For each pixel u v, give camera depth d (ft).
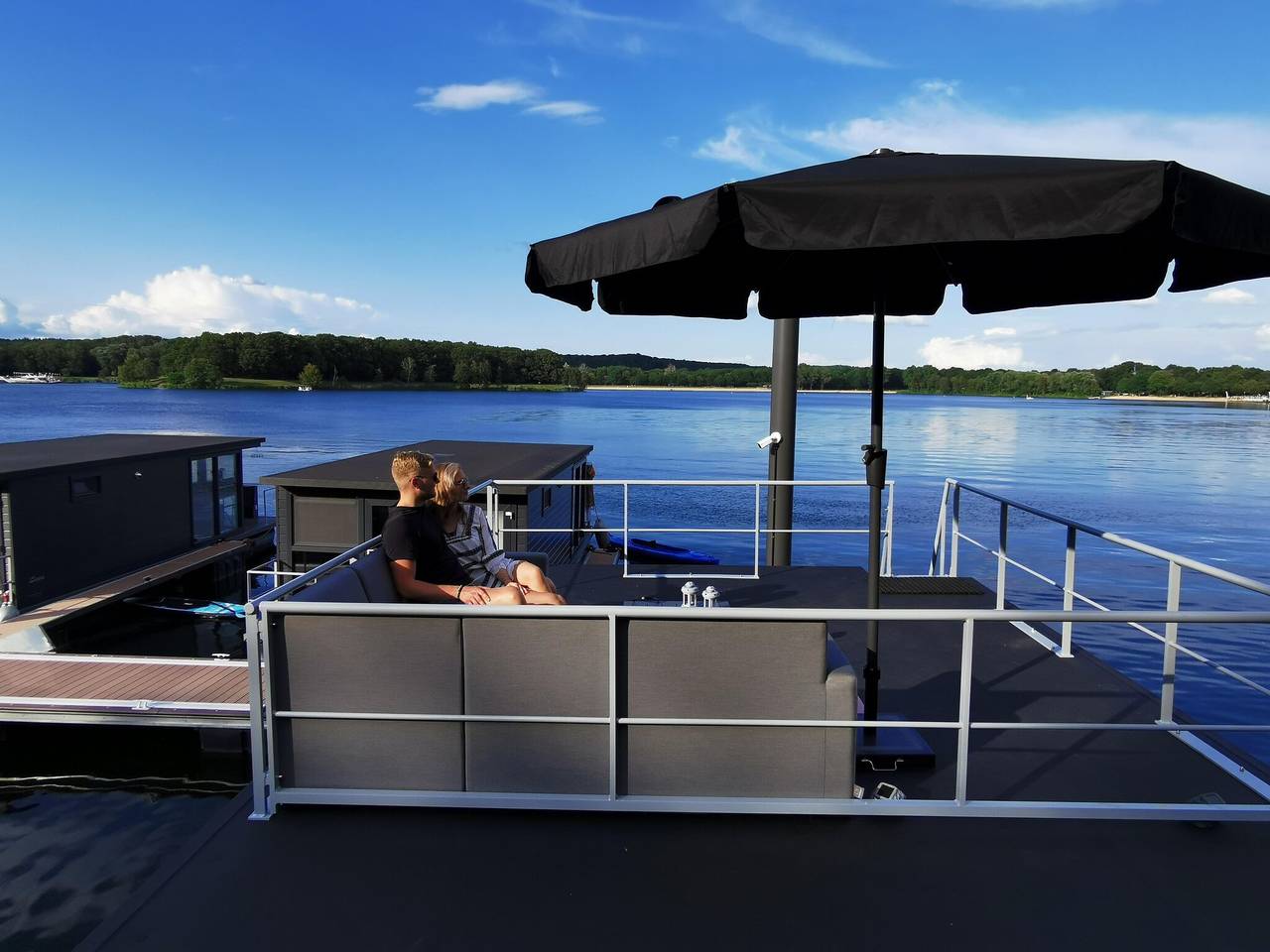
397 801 10.32
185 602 59.52
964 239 8.14
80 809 31.27
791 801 10.13
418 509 13.19
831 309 16.01
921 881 9.08
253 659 10.18
